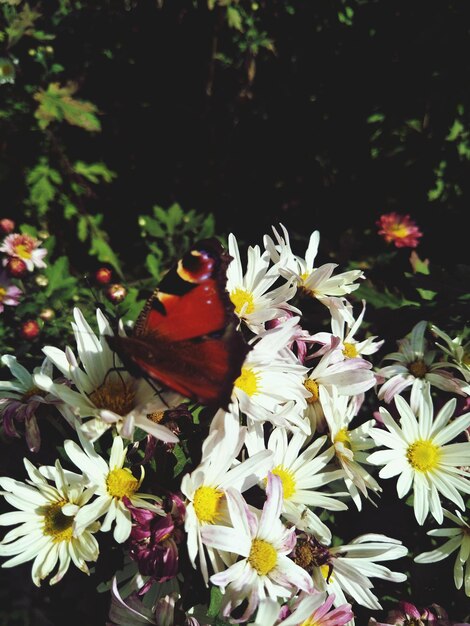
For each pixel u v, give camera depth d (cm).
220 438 24
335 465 29
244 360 24
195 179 74
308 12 61
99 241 65
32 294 46
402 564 32
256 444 26
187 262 26
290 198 72
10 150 65
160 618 24
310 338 30
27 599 34
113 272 69
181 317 25
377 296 43
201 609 25
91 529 24
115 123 68
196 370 24
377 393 33
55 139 64
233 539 23
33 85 62
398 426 30
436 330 33
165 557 22
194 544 22
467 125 63
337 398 29
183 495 24
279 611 22
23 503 24
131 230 73
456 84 62
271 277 30
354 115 65
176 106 67
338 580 27
